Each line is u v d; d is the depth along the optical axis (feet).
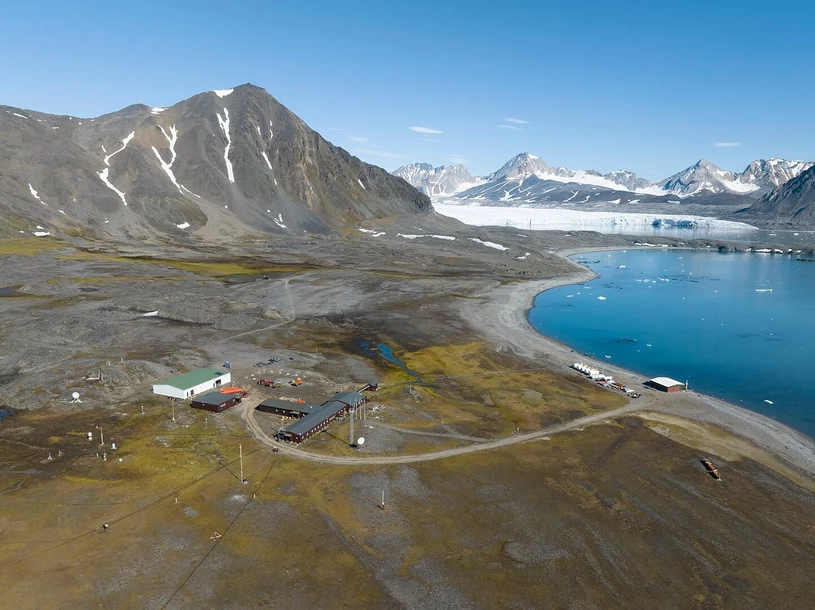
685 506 193.98
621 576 158.51
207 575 153.99
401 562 161.89
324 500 192.03
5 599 142.82
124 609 140.97
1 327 386.32
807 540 176.55
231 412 263.90
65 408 261.85
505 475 212.23
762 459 230.89
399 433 246.27
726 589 154.10
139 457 217.15
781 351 395.75
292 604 144.36
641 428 258.98
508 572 158.92
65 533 170.30
